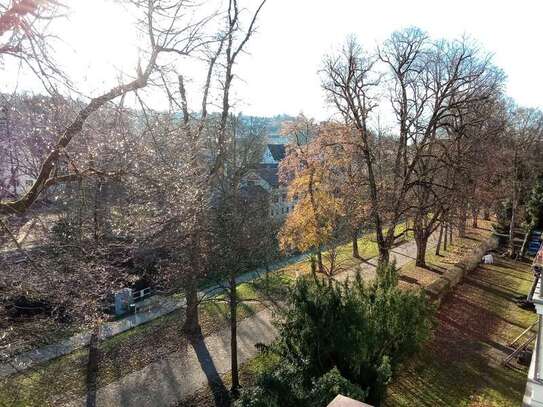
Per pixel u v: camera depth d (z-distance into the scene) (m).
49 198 10.88
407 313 12.13
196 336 18.70
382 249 21.58
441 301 21.66
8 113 7.32
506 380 14.48
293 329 9.96
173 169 9.70
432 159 24.94
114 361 16.48
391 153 24.62
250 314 21.03
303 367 9.20
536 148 36.66
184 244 13.13
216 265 14.26
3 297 9.20
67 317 14.51
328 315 9.55
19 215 7.80
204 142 16.84
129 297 21.27
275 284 21.45
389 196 21.84
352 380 9.41
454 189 21.09
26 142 8.80
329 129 21.84
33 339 11.46
